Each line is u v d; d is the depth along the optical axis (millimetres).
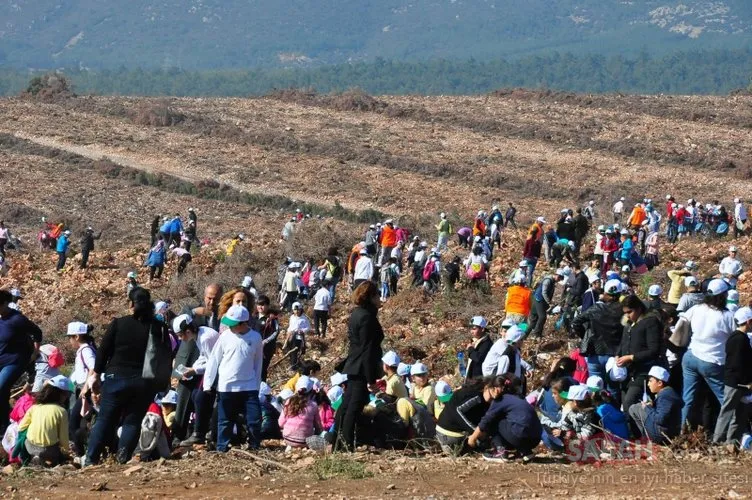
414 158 153125
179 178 143000
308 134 168250
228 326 27922
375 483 24234
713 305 28172
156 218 92062
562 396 29906
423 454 28422
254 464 26562
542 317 47188
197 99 196125
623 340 30750
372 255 73438
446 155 155625
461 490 23469
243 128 171000
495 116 180125
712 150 155500
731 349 27422
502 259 75188
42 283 77062
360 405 27859
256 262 78938
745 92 198750
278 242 87125
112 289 73438
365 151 155875
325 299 55594
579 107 187000
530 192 135375
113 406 27094
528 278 59469
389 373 30859
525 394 32688
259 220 122375
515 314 46656
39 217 121438
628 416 29203
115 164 146625
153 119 173750
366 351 27828
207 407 29703
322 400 32438
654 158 152625
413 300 62000
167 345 27453
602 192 132500
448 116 179750
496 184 139750
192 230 91250
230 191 136500
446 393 30469
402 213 126438
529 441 26953
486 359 31797
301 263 73688
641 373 29750
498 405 27109
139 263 84000
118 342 27172
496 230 81938
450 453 27828
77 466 27688
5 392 29719
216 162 152375
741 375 27391
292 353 49219
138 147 160000
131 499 22984
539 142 163750
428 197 134000
